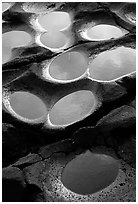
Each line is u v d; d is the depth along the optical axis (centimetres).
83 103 1094
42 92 1128
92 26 1316
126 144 1010
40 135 1042
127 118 1045
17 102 1107
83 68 1180
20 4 1420
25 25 1341
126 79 1127
